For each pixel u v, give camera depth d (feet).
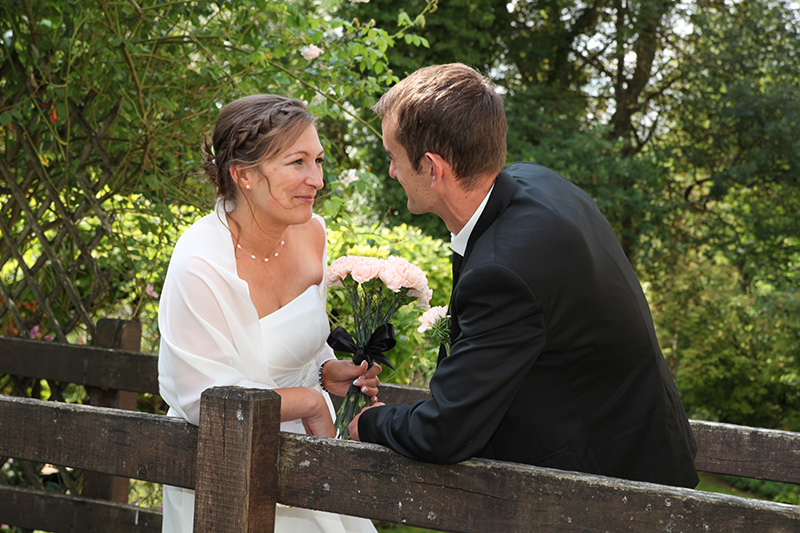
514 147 40.83
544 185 5.58
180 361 6.06
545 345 5.03
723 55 43.52
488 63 44.01
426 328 6.32
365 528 7.68
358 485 5.13
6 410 6.24
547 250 4.97
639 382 5.33
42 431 6.11
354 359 6.77
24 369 10.69
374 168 38.29
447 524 4.89
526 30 46.16
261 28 12.05
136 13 11.34
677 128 46.52
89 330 11.34
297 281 7.06
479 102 5.35
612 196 40.16
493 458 5.35
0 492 10.06
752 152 42.09
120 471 5.83
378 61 12.83
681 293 38.75
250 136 6.06
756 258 43.27
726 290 39.55
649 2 42.14
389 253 14.34
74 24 11.21
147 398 13.66
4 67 11.45
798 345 29.86
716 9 45.16
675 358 37.96
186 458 5.58
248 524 5.12
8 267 13.99
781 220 42.93
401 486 5.02
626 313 5.20
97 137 11.46
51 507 9.80
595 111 47.50
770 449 6.91
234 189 6.44
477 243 5.20
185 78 12.38
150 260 13.34
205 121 12.28
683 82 44.52
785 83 42.32
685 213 45.47
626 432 5.28
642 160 42.06
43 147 12.19
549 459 5.18
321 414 6.61
